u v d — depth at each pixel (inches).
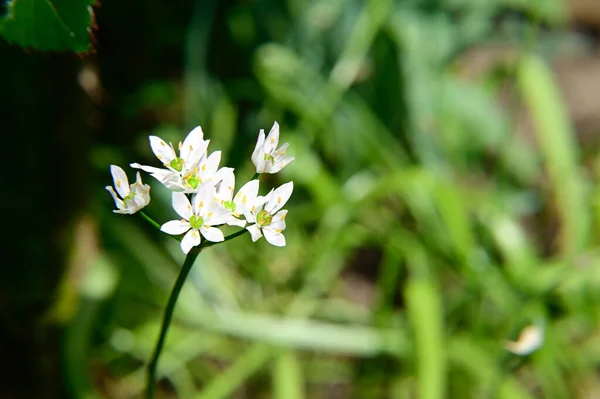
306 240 23.8
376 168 24.6
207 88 24.7
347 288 24.2
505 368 19.5
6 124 18.8
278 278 23.0
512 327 19.4
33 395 19.6
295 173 22.6
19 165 19.2
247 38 26.2
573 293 21.7
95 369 20.6
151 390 13.2
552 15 28.8
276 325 19.8
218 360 21.7
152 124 25.3
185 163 11.4
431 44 26.5
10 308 18.9
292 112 25.2
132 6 23.9
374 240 23.5
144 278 21.3
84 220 19.3
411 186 22.0
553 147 23.7
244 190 11.4
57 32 13.7
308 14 26.3
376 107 26.1
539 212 26.7
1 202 19.2
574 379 21.3
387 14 25.3
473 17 27.8
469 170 26.9
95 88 19.3
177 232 11.1
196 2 24.9
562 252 23.8
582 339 22.5
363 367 21.3
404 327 21.3
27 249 19.2
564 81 30.8
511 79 27.8
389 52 25.5
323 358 21.7
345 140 25.2
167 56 25.9
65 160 18.7
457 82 26.9
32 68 18.0
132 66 24.8
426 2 26.8
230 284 22.2
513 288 21.5
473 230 24.0
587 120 29.5
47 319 19.1
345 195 23.2
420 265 21.6
